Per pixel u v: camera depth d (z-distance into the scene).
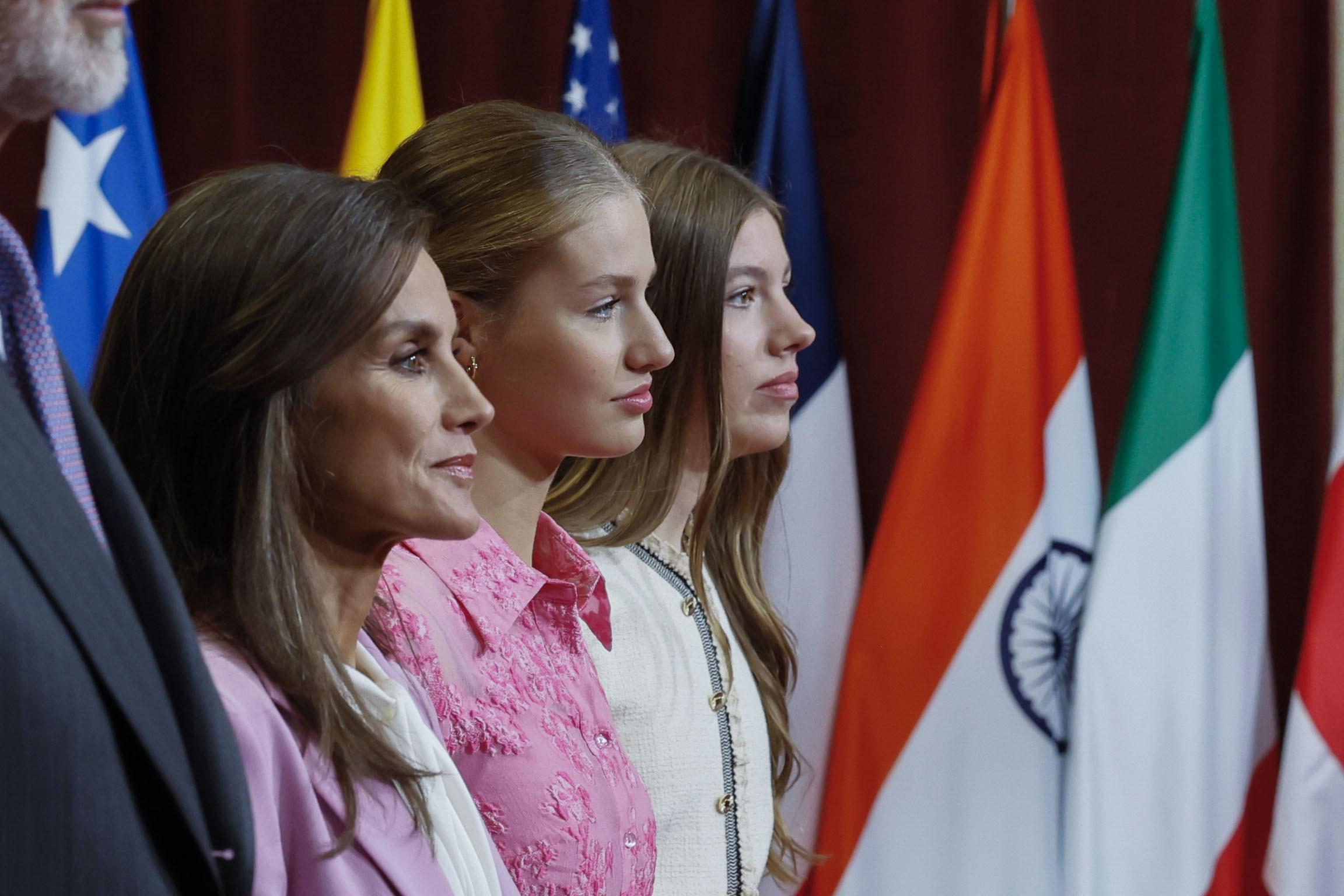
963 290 4.47
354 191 1.73
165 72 4.42
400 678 1.97
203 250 1.66
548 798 2.16
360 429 1.71
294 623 1.65
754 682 3.30
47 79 1.31
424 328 1.75
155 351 1.67
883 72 4.86
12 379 1.32
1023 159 4.51
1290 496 5.03
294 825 1.61
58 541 1.21
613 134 4.32
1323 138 4.97
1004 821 4.32
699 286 3.07
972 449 4.41
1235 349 4.61
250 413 1.65
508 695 2.21
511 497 2.49
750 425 3.22
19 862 1.16
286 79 4.53
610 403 2.46
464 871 1.81
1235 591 4.54
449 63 4.63
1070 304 4.52
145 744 1.23
